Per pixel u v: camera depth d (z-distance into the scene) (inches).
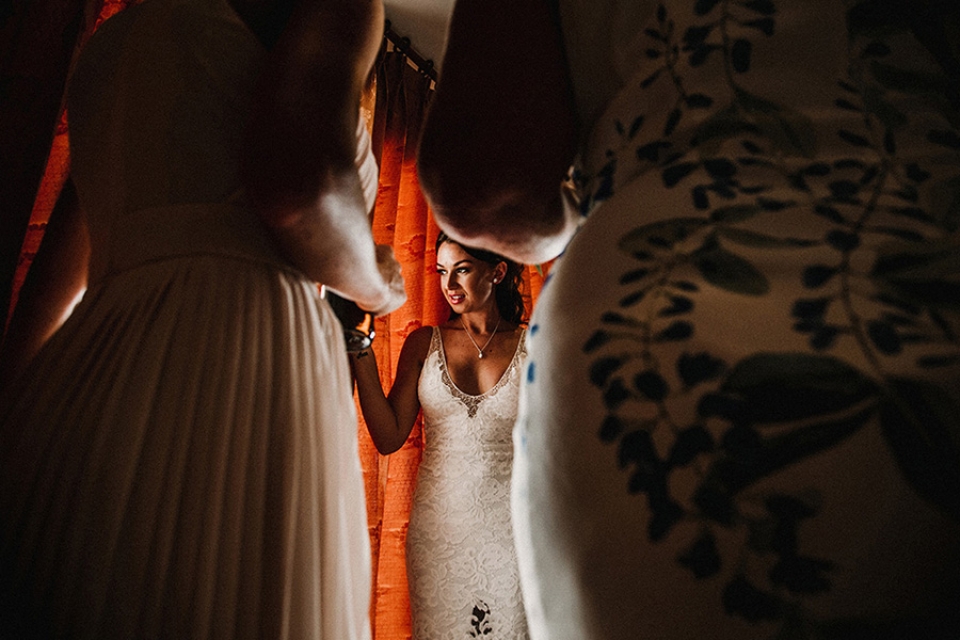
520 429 17.5
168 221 27.6
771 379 12.4
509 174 22.9
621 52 20.5
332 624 25.4
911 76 17.1
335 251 28.0
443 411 74.0
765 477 11.8
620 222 16.5
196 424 24.8
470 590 66.5
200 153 28.5
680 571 12.1
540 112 22.7
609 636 12.9
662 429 13.1
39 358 27.2
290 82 26.2
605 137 19.7
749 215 15.1
